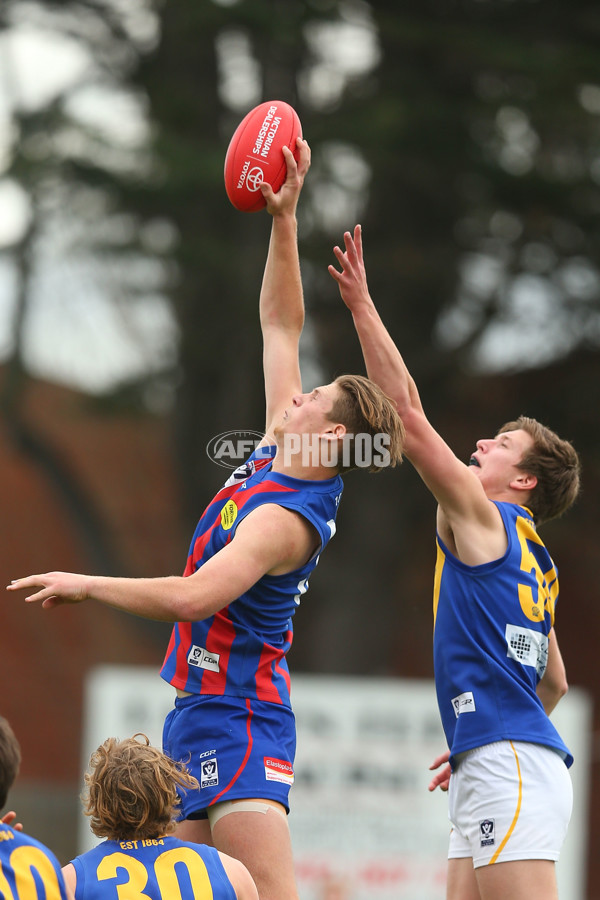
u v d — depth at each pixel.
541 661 13.84
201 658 12.86
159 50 61.84
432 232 60.25
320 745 37.38
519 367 63.50
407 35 55.91
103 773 12.12
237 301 59.12
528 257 59.91
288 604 13.01
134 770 12.08
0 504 75.94
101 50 61.22
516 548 13.68
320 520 12.68
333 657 64.88
